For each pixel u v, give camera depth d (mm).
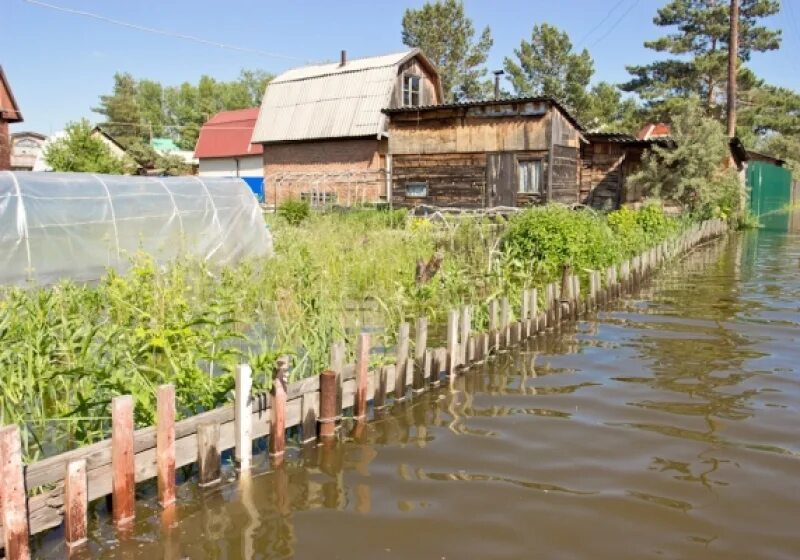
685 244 21328
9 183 11109
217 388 6105
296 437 6457
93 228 11805
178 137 100750
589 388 7953
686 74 43469
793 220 37969
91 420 5680
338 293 11016
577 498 5328
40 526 4406
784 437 6555
